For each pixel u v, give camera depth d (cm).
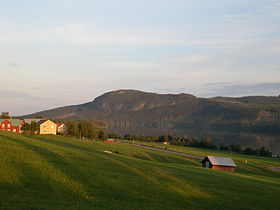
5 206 1959
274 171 8012
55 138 10269
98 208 2217
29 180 2716
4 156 3334
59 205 2155
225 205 2853
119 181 3133
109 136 18362
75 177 3030
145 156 8506
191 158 9375
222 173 5172
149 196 2825
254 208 2856
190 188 3284
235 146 15300
